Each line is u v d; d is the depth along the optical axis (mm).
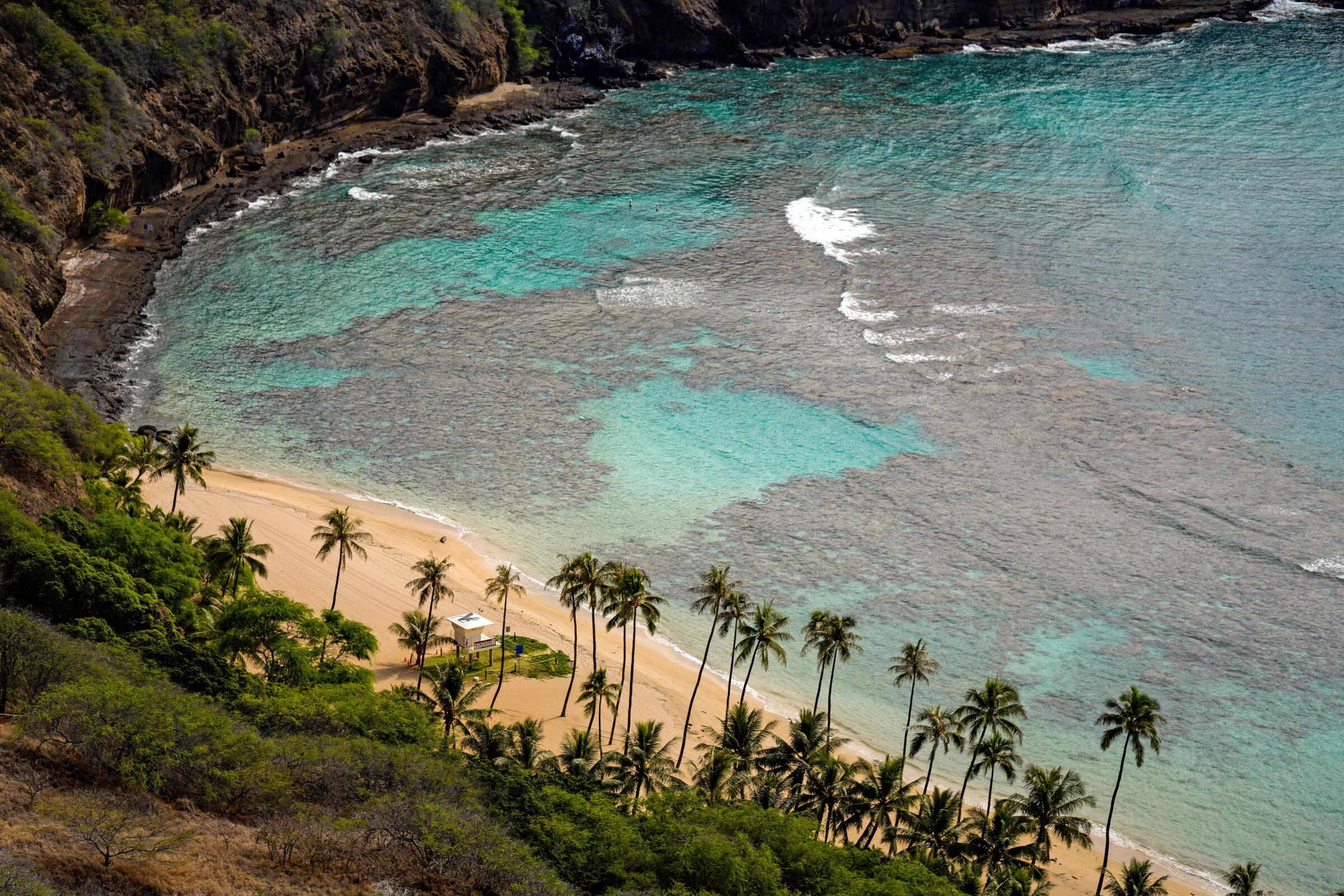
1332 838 88312
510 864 63938
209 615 97750
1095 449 133500
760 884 66000
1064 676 103250
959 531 121500
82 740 65625
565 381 149125
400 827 65438
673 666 105188
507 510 125438
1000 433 136750
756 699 101312
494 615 108562
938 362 151750
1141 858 86375
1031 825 78375
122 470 115312
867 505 125812
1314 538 118812
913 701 100812
